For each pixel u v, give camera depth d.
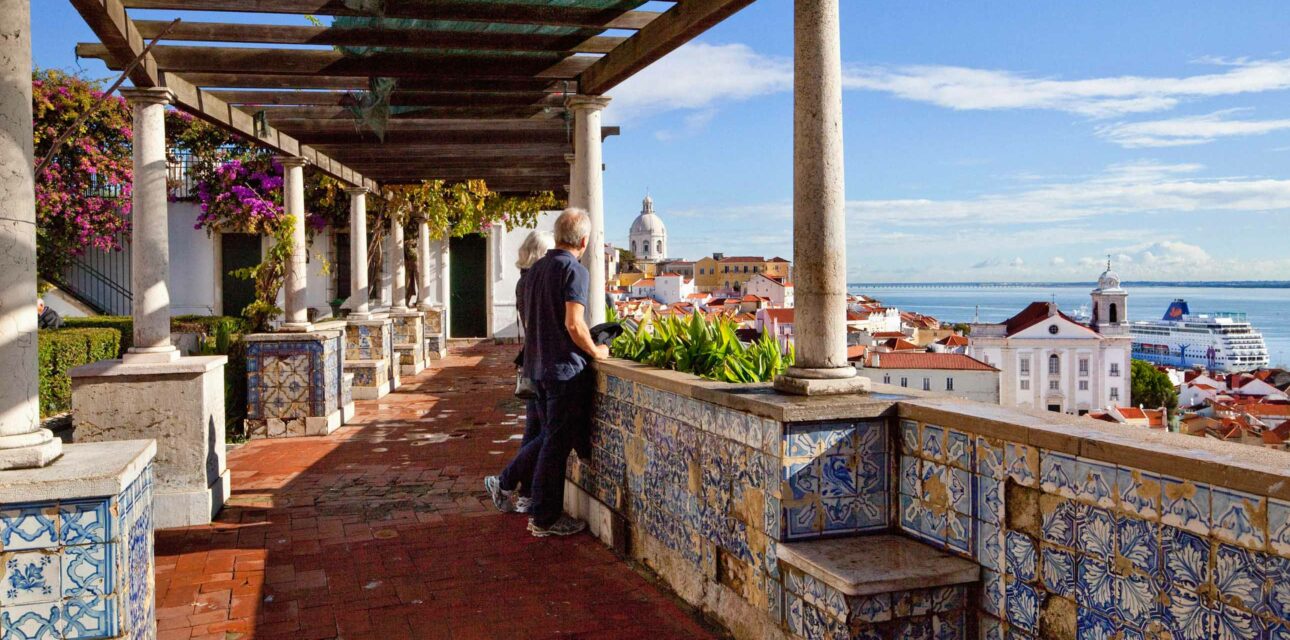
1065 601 2.36
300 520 5.45
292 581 4.31
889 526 3.13
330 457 7.47
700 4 4.37
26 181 2.81
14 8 2.77
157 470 5.32
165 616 3.85
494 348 18.36
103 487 2.59
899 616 2.66
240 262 17.17
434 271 19.31
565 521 5.09
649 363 4.72
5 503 2.54
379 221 15.29
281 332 8.59
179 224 16.88
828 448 3.06
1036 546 2.46
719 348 4.26
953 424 2.78
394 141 8.30
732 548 3.44
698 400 3.71
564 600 4.00
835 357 3.30
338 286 18.03
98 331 10.66
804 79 3.29
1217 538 1.92
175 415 5.34
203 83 6.02
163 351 5.45
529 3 4.87
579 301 4.74
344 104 7.01
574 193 6.13
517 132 8.14
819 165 3.27
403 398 11.23
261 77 6.16
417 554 4.73
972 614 2.72
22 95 2.79
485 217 15.45
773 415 3.02
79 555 2.61
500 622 3.75
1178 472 1.99
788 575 3.00
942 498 2.88
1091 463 2.26
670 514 4.07
